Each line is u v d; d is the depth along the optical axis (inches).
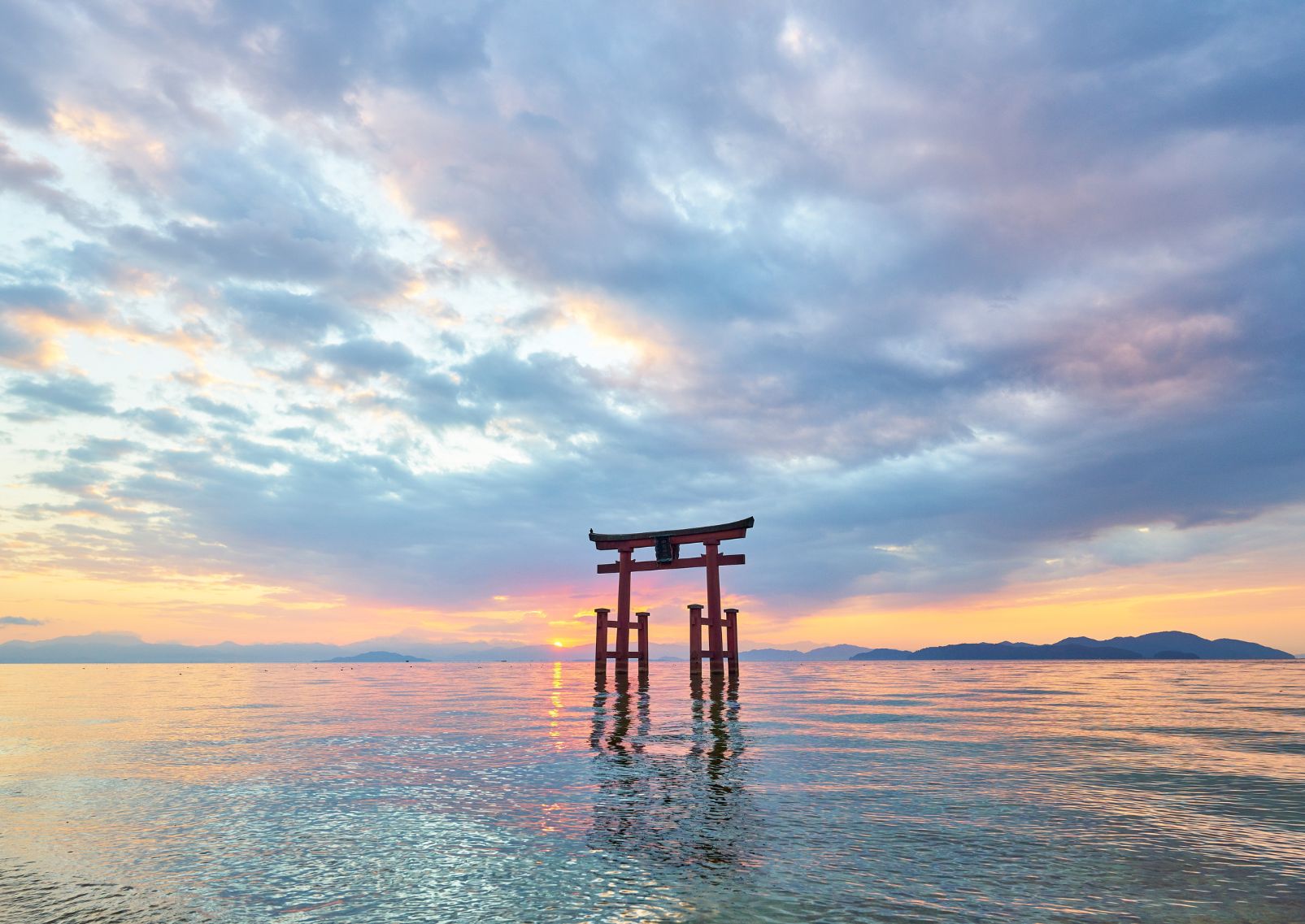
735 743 463.8
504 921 170.2
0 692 1032.8
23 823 265.9
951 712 697.0
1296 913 173.3
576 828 253.6
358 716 655.8
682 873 204.8
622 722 585.3
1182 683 1450.5
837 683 1396.4
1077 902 180.9
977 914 172.4
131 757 414.6
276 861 219.1
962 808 281.3
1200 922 167.9
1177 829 249.1
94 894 191.8
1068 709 748.6
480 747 449.4
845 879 198.4
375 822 263.4
